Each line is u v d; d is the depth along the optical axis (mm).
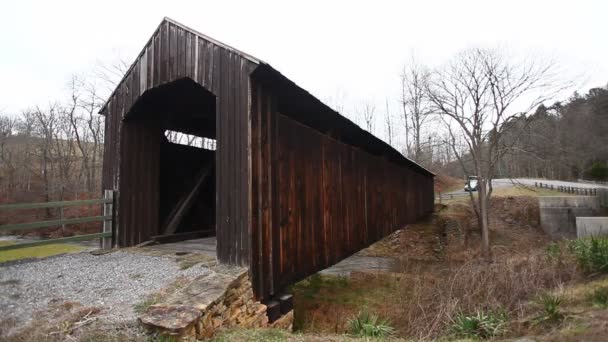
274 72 4590
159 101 6652
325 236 6711
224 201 4809
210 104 7285
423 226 18203
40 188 21906
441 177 34875
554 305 4824
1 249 4707
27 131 24516
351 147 8336
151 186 6770
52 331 2721
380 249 16594
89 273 4371
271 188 4965
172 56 5578
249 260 4398
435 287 6840
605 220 11930
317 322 6312
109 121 6480
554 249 7957
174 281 4008
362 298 7797
